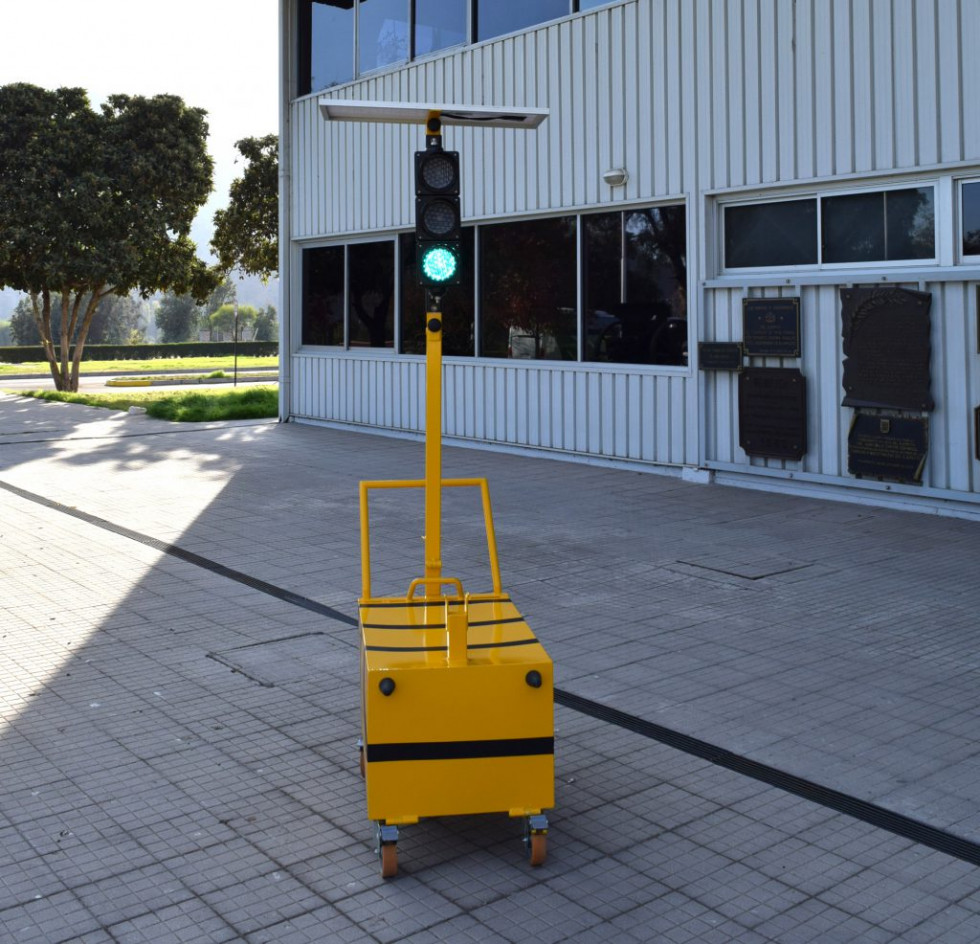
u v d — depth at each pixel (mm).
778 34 13156
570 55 15805
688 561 10250
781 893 4531
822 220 13000
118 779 5688
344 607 8867
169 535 11625
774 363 13484
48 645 7949
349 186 20375
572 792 5500
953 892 4527
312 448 18406
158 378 42781
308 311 22156
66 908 4465
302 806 5367
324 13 20875
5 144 29391
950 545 10688
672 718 6441
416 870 4758
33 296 31781
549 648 7750
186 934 4273
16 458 17312
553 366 16516
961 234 11742
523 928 4297
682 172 14375
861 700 6691
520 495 13758
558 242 16406
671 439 14898
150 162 30188
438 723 4688
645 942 4191
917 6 11828
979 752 5910
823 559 10234
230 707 6691
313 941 4223
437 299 5375
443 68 18094
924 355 11820
